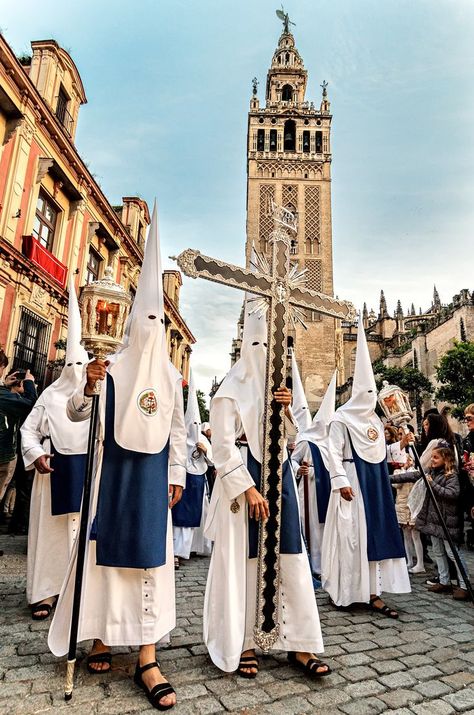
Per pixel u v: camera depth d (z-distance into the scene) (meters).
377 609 4.35
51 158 13.97
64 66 15.84
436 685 2.78
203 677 2.76
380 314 57.84
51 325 14.95
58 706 2.36
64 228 15.94
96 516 2.76
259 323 3.47
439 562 5.27
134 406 2.83
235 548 2.97
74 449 3.90
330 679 2.81
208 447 6.81
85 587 2.72
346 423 4.82
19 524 7.23
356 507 4.55
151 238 2.99
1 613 3.71
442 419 5.87
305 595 2.97
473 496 5.55
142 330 2.86
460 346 21.42
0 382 5.56
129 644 2.59
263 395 3.34
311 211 42.53
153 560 2.66
